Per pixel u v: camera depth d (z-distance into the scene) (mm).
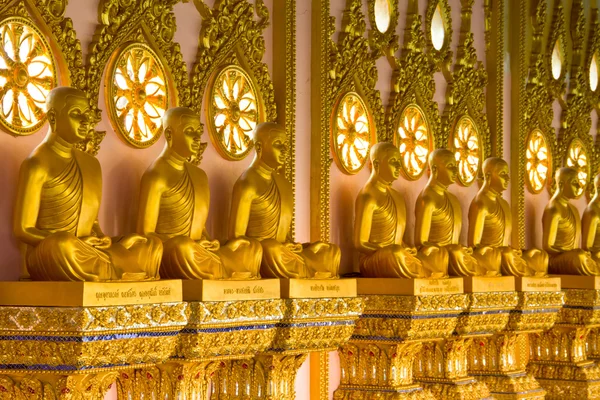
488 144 12703
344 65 10492
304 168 10039
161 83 8664
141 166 8508
